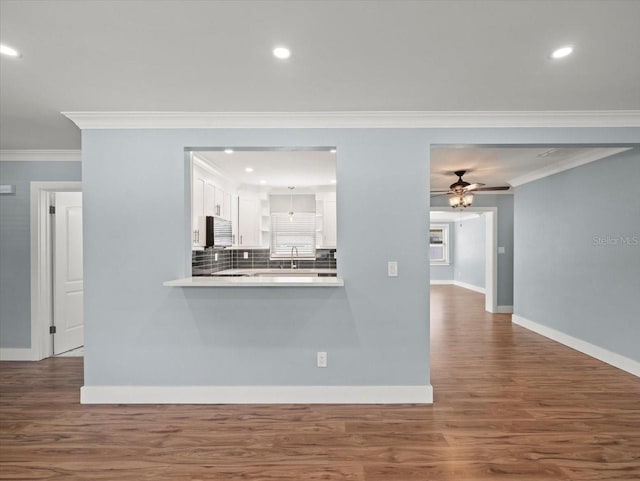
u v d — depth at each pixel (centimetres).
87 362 302
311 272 618
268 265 682
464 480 205
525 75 233
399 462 221
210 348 303
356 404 300
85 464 220
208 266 562
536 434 251
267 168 496
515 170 511
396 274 304
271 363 304
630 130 305
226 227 518
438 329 563
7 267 419
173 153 305
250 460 224
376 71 227
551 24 179
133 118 298
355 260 304
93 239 303
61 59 211
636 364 361
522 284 584
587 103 279
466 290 1047
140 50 202
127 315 303
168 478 207
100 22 176
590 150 406
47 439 247
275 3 162
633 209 365
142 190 304
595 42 195
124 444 241
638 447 235
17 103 275
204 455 229
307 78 237
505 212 696
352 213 304
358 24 179
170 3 162
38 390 330
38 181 419
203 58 211
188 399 302
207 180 476
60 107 283
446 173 528
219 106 282
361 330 303
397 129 305
